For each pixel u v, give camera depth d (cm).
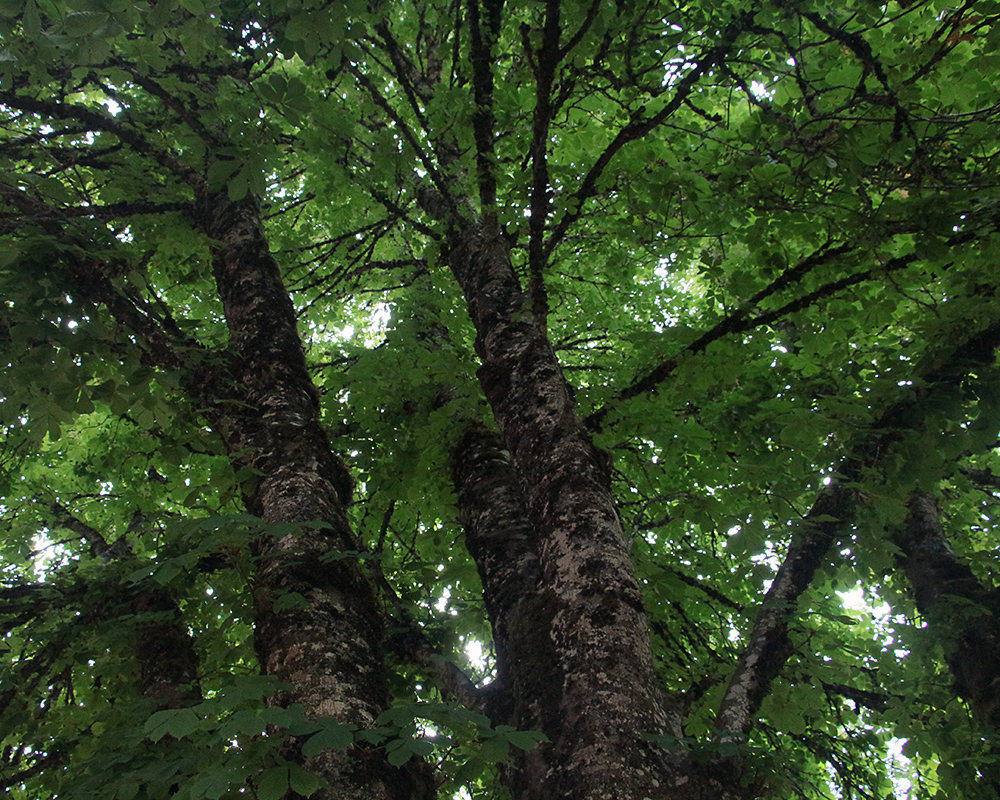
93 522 751
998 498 639
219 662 472
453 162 562
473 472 470
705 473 558
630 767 226
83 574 493
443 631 498
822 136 392
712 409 531
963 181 390
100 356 370
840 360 534
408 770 240
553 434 346
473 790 489
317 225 809
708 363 458
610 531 301
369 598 317
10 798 508
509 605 341
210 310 736
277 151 346
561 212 509
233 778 184
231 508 557
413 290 723
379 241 831
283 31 368
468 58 465
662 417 488
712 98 593
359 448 577
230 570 394
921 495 584
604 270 757
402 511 657
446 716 205
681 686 509
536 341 400
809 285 500
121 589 478
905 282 460
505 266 482
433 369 504
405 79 504
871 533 409
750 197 420
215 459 568
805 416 401
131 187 487
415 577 463
